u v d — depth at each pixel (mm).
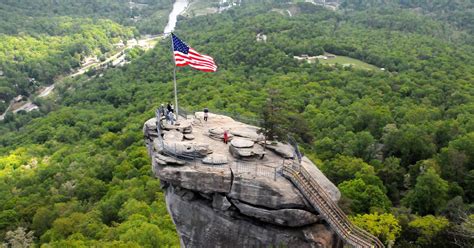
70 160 116125
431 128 88500
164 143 39125
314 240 34594
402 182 74000
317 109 114250
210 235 37531
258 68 171125
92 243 65250
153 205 75875
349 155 82250
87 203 88062
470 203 65812
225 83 158750
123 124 140875
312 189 35156
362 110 104625
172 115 44688
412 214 60750
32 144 138500
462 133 85125
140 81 190125
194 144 38781
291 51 183000
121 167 100312
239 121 50062
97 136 138125
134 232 62719
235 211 36375
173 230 66500
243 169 36281
